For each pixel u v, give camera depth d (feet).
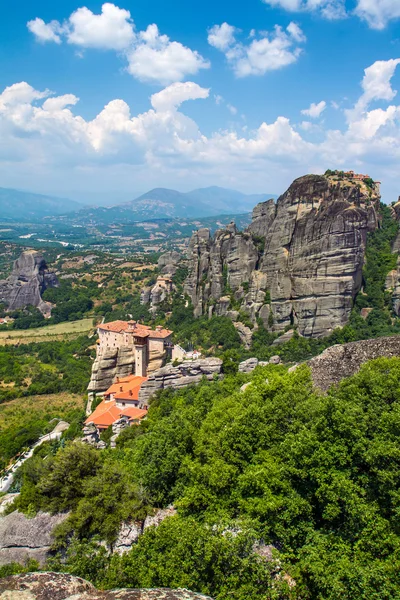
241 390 195.62
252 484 97.86
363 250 433.07
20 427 396.16
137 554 95.09
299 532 88.94
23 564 117.29
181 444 137.28
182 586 78.13
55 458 139.85
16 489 291.17
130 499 121.39
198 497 106.01
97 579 101.91
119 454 212.02
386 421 93.61
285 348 418.31
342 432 94.17
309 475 92.89
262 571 77.71
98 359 394.93
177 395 314.35
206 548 80.38
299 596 79.56
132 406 337.93
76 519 119.24
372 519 81.92
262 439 113.80
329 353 155.43
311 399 120.88
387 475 83.87
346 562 76.28
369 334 394.52
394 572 73.26
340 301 424.05
